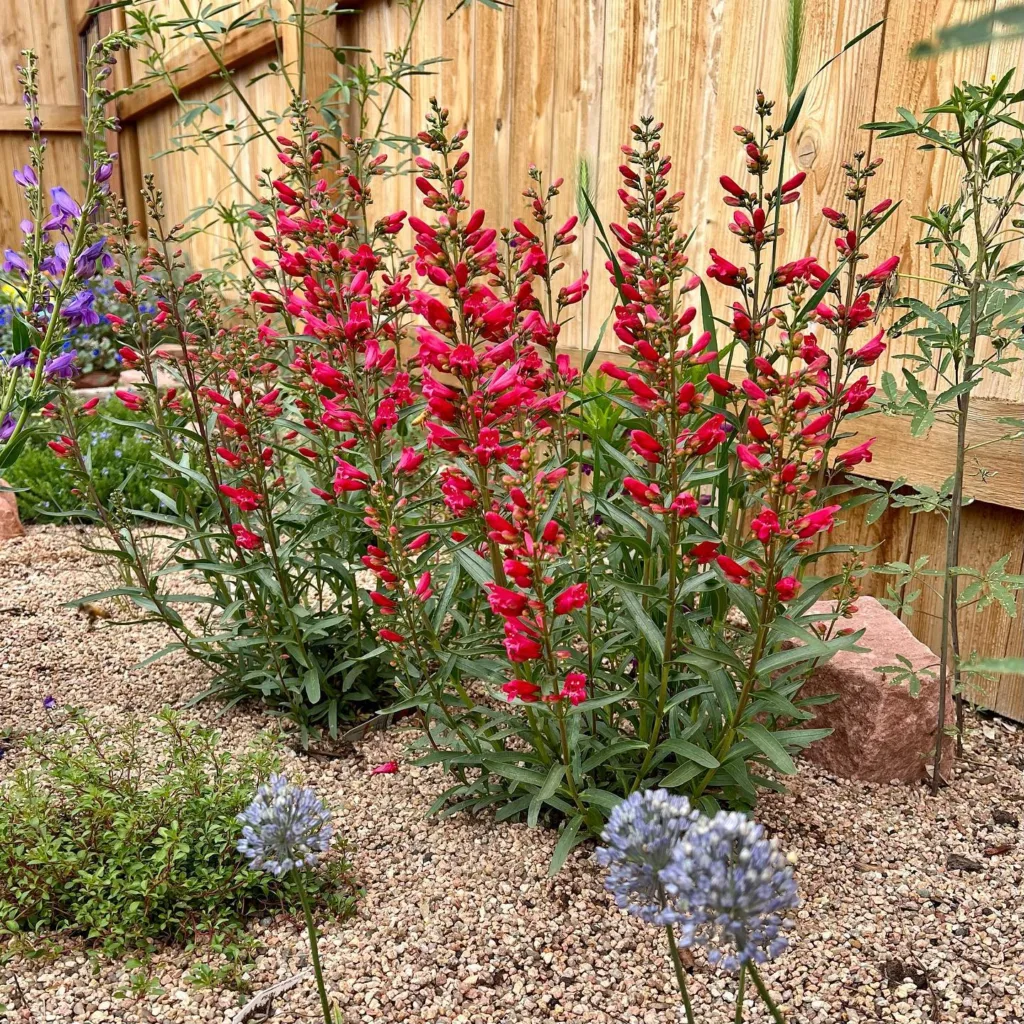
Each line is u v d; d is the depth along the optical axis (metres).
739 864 1.23
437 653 2.40
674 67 3.85
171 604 4.12
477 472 2.05
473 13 4.91
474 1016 1.97
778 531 1.76
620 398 2.15
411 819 2.63
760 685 2.38
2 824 2.20
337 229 2.67
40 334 2.71
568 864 2.41
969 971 2.06
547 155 4.57
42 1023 1.95
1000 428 2.92
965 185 2.67
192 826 2.31
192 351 3.21
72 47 10.22
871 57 3.13
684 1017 1.95
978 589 2.59
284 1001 2.01
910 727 2.72
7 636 3.86
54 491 5.33
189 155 8.59
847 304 2.37
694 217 3.90
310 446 3.45
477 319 1.96
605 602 2.58
